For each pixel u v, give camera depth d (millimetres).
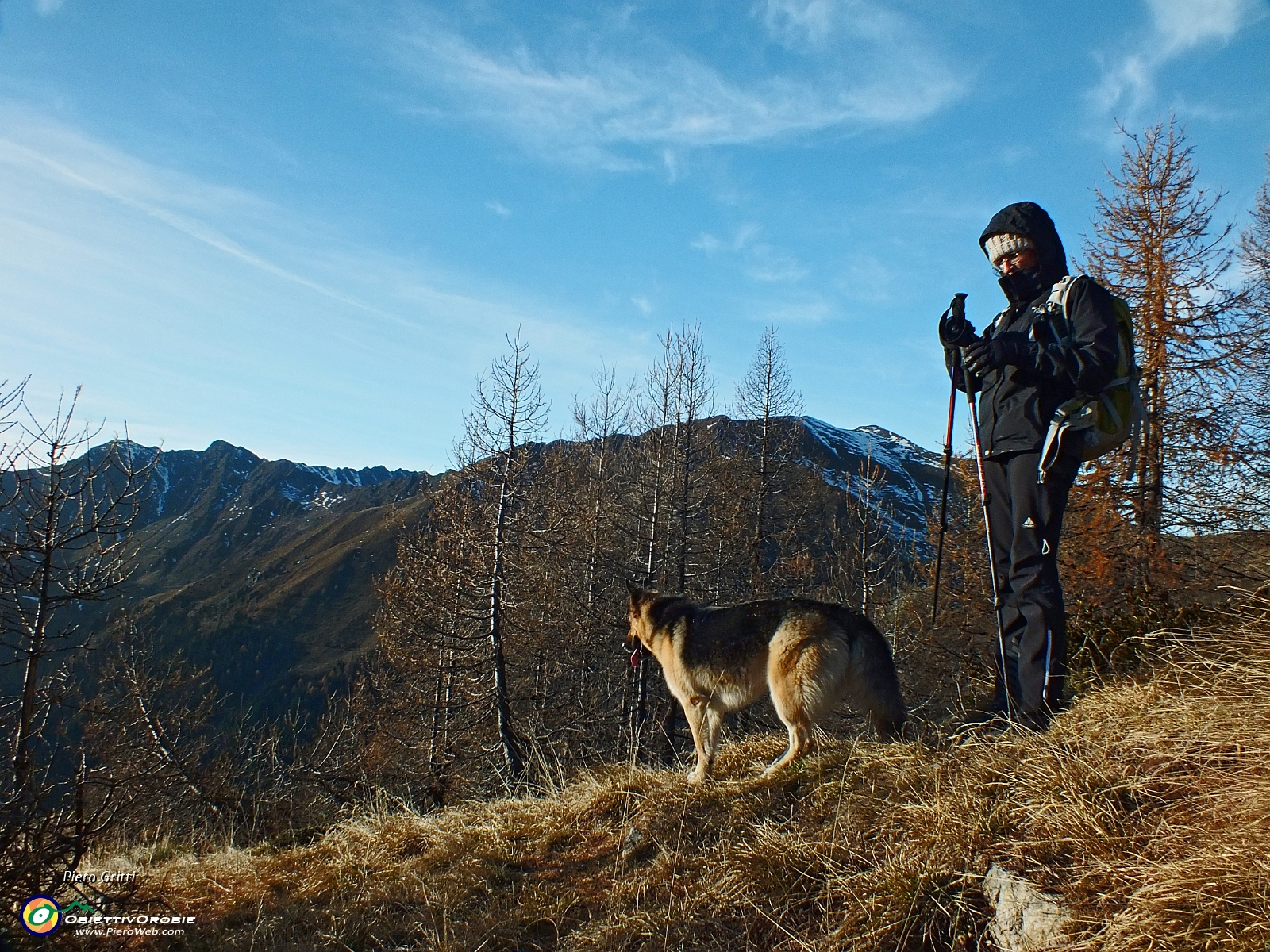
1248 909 2549
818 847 3955
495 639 21719
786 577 27281
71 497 9469
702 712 5801
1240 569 10672
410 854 5852
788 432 31812
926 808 3785
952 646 15336
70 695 10742
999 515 4535
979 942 3139
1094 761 3602
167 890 6121
